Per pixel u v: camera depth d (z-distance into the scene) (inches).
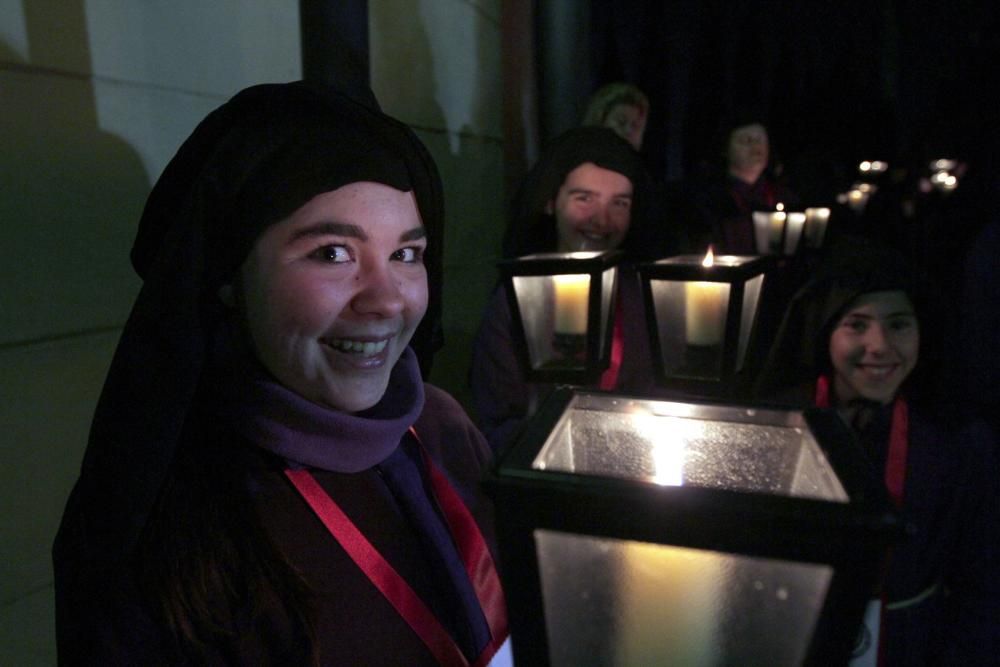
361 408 35.3
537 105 152.8
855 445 22.4
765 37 230.2
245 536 32.9
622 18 186.7
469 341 125.5
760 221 112.1
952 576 60.1
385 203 32.9
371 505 37.4
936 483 56.8
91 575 30.0
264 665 32.5
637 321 73.9
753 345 44.8
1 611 48.9
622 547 19.3
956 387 81.6
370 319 32.7
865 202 247.3
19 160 48.3
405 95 102.2
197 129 33.6
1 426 48.1
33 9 48.9
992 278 79.8
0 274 47.4
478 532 40.5
